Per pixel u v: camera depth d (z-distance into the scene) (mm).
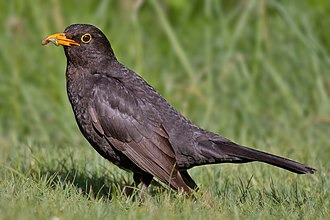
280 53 16062
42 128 14141
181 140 9367
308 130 13961
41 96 14742
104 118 9344
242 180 10266
